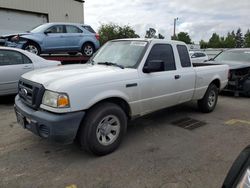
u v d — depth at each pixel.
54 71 4.13
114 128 3.99
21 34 9.91
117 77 3.98
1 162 3.70
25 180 3.25
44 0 19.16
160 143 4.42
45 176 3.34
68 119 3.41
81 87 3.54
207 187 3.14
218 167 3.61
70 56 11.16
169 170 3.52
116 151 4.07
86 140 3.69
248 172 1.81
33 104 3.69
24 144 4.30
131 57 4.56
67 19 20.84
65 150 4.09
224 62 9.07
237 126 5.38
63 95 3.40
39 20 19.20
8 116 5.83
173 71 5.00
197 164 3.69
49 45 10.50
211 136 4.78
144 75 4.39
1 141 4.40
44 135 3.50
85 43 11.66
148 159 3.82
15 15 17.86
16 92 6.93
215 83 6.48
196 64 6.92
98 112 3.72
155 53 4.68
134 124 5.41
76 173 3.42
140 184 3.19
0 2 16.92
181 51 5.30
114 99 4.10
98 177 3.33
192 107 6.77
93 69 4.22
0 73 6.55
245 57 9.23
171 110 6.49
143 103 4.45
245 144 4.43
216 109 6.77
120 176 3.36
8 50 6.81
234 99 8.16
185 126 5.33
